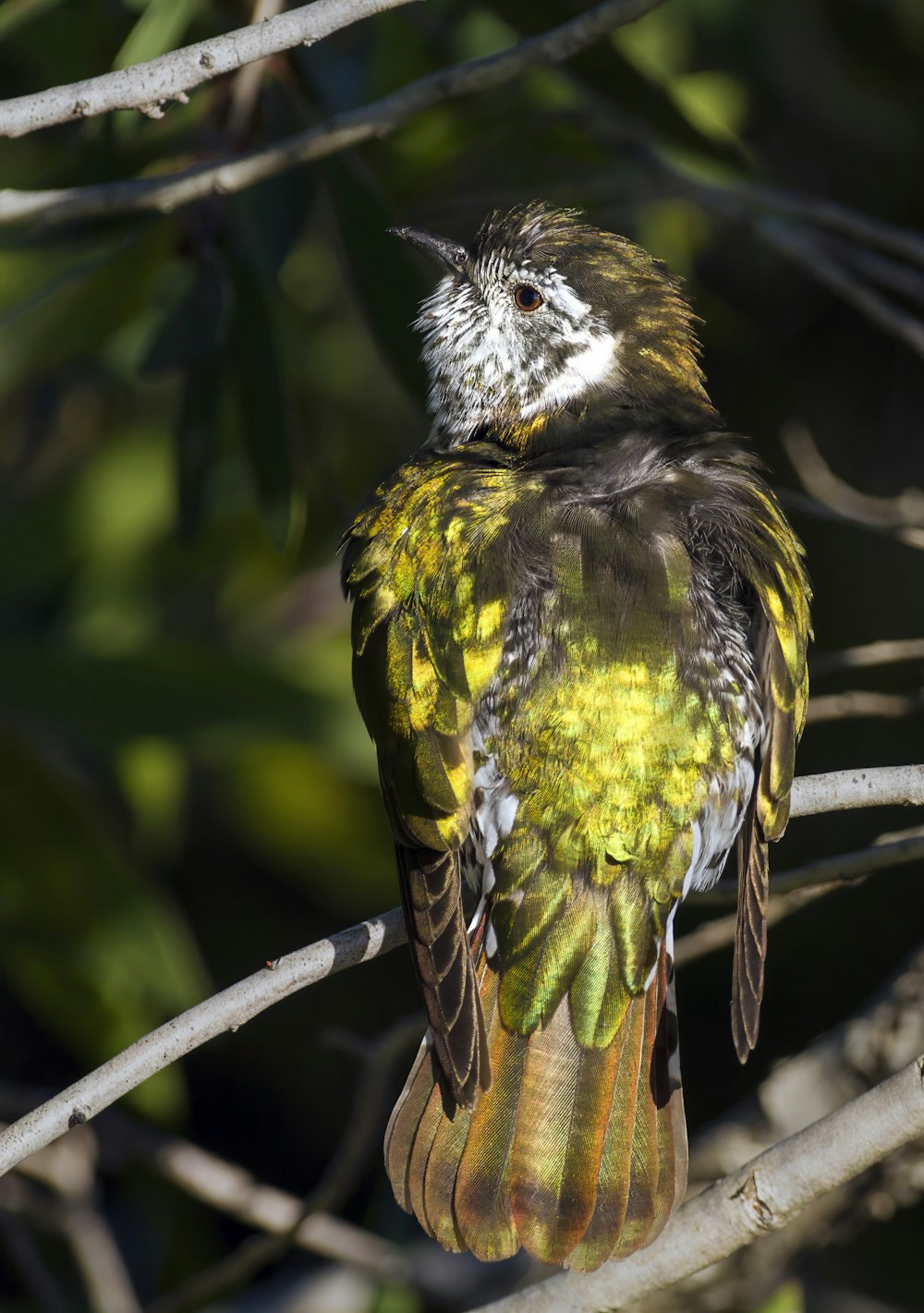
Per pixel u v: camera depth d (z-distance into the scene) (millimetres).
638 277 9297
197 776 16234
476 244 9477
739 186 10773
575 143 12391
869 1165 6555
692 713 7312
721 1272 9344
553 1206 6684
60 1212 11219
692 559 7641
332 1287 11617
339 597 13406
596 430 8844
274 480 10336
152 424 13625
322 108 10562
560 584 7426
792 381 14812
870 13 13586
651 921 7176
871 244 13305
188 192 8352
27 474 14266
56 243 10055
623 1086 6934
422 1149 6777
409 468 8570
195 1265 11867
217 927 16609
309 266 13453
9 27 10281
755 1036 6945
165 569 13305
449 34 11734
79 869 11875
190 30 10609
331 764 13070
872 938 14492
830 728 14336
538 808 7215
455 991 6789
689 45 13617
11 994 17047
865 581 14344
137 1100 11383
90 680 11312
